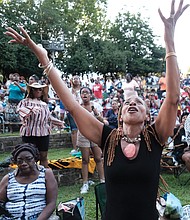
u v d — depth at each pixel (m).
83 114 2.43
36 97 5.44
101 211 3.84
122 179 2.20
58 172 6.35
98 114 5.65
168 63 2.21
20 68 29.73
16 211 3.29
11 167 6.12
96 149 5.95
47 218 3.25
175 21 2.23
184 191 6.03
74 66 34.53
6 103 11.05
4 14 30.38
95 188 3.90
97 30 41.16
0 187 3.40
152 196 2.22
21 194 3.31
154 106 11.93
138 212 2.18
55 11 33.84
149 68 40.53
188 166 6.06
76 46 35.59
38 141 5.38
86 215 4.81
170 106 2.24
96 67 36.09
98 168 6.04
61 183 6.37
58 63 34.88
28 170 3.37
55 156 8.12
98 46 36.66
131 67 40.09
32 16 32.25
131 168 2.19
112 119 7.32
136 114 2.26
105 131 2.40
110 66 36.19
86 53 35.47
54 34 33.59
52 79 2.42
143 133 2.31
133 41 42.12
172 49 2.21
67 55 35.53
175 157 6.64
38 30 32.69
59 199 5.51
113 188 2.23
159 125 2.31
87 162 5.95
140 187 2.19
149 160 2.22
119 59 36.31
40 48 2.45
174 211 3.57
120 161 2.22
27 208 3.29
